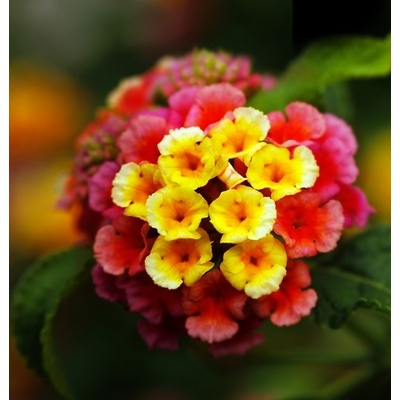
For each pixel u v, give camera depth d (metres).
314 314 0.14
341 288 0.14
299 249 0.13
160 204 0.13
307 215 0.13
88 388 0.20
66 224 0.20
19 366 0.20
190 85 0.15
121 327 0.19
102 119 0.16
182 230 0.12
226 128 0.13
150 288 0.13
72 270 0.15
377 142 0.19
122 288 0.13
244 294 0.13
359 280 0.14
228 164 0.13
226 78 0.15
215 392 0.20
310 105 0.14
